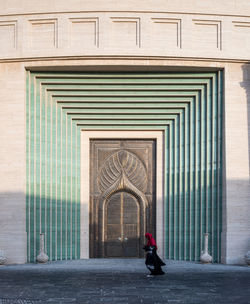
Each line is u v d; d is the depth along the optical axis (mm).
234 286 12195
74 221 19406
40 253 17812
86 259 19109
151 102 19531
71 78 19078
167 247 19438
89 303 10047
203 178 18859
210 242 18516
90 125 20016
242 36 18469
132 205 19969
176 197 19391
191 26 18250
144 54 17984
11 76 18516
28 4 18328
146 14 18141
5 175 18266
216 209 18547
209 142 18875
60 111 19531
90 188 20000
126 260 18656
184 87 19203
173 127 19875
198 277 13828
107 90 19281
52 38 18219
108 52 17953
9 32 18438
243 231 17953
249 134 18406
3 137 18406
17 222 18031
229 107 18422
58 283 12633
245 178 18219
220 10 18359
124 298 10570
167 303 10062
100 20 18078
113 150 20141
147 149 20172
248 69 18625
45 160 18906
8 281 13016
